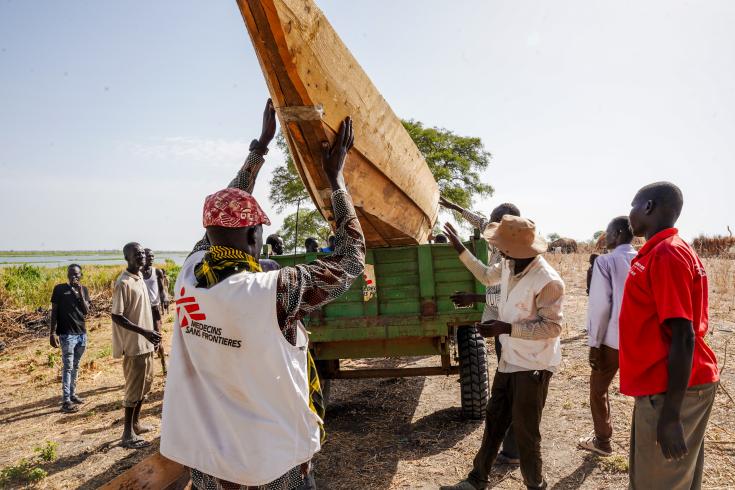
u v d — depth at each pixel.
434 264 4.67
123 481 2.55
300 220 23.45
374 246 5.15
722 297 10.68
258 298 1.63
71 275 6.91
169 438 1.74
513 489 3.80
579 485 3.78
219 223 1.74
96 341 11.58
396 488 3.93
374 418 5.47
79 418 6.37
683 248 2.44
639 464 2.55
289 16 2.66
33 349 11.19
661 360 2.44
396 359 8.18
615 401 5.27
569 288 14.30
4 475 4.56
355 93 3.47
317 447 1.83
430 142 25.19
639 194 2.72
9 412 6.85
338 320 4.70
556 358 3.24
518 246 3.19
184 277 1.80
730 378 5.66
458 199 24.67
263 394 1.68
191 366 1.77
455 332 5.71
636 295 2.54
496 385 3.41
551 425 4.88
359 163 3.85
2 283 16.25
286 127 3.25
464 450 4.50
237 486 1.68
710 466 3.84
